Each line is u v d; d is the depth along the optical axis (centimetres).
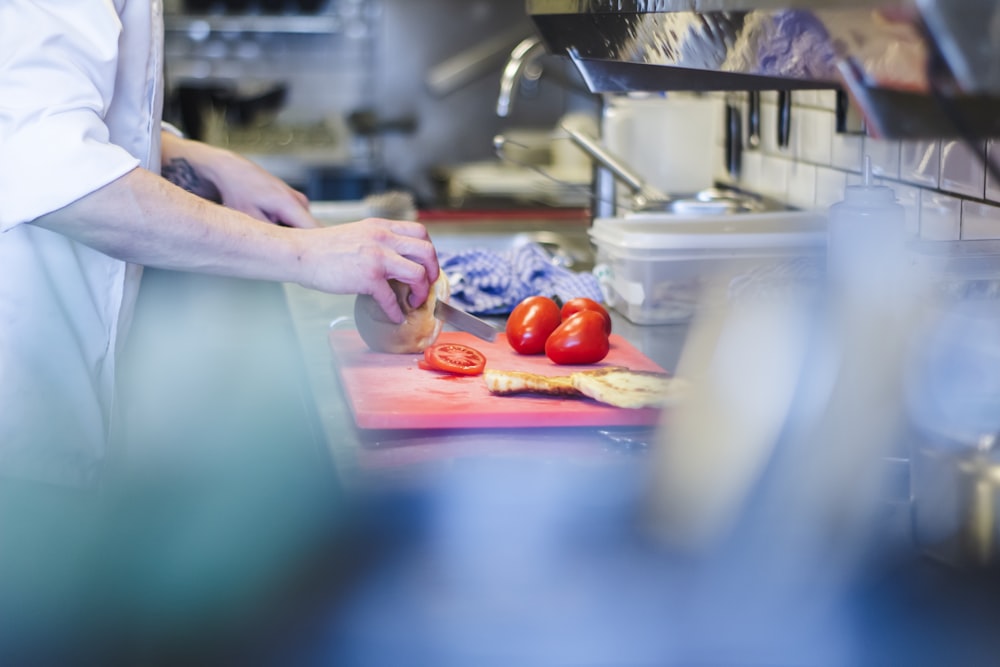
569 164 346
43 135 114
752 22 81
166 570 159
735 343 78
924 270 92
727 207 179
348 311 161
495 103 443
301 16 428
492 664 78
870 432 76
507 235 221
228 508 192
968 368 75
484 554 83
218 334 229
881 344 77
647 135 202
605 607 78
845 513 76
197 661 114
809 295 84
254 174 162
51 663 143
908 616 74
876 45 65
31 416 133
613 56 122
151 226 117
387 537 87
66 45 118
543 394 115
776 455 76
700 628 76
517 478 96
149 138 137
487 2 437
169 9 421
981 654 73
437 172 397
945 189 135
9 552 137
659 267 149
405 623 80
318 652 87
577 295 158
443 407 111
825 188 171
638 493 91
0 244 127
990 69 57
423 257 126
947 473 75
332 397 121
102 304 135
